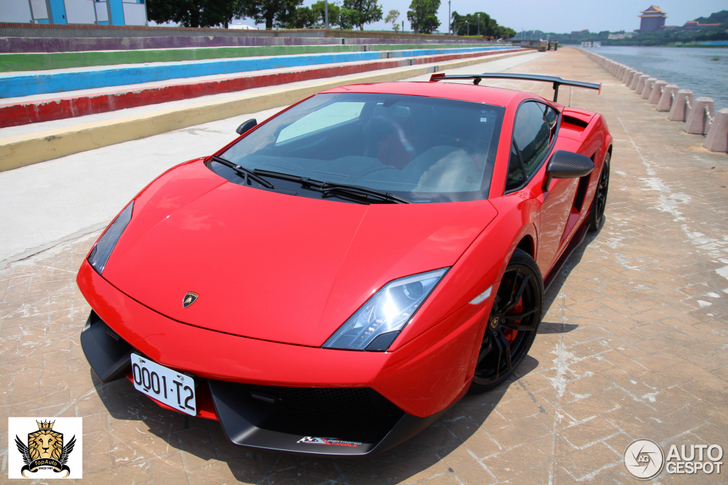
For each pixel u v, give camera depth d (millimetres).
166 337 1459
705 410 1981
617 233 3957
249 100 8453
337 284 1507
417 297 1492
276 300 1474
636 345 2430
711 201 4797
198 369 1402
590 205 3568
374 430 1504
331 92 2801
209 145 6023
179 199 2020
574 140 3154
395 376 1400
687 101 9352
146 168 4941
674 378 2180
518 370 2188
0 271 2838
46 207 3812
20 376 1981
